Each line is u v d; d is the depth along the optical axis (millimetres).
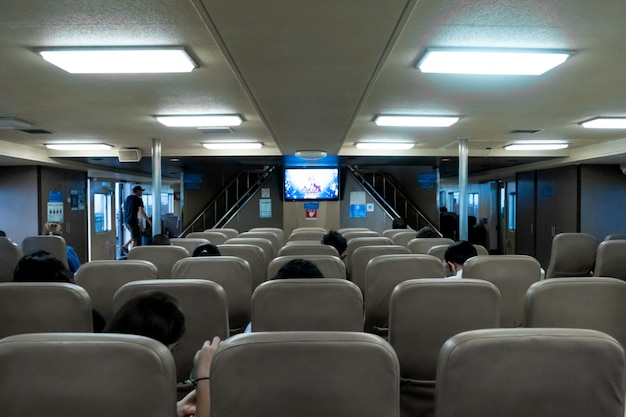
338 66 2902
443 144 7582
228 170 12648
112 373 1084
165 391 1105
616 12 2250
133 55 2871
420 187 11484
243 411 1087
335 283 1980
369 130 6098
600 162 8109
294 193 10492
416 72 3303
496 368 1143
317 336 1103
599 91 3893
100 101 4246
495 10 2234
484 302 1963
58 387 1082
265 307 1971
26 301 2033
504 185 12727
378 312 2914
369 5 2008
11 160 7605
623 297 1963
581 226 8289
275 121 4836
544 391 1144
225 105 4453
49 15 2287
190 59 2957
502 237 12898
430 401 2031
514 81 3555
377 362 1088
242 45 2518
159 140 6855
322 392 1086
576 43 2701
